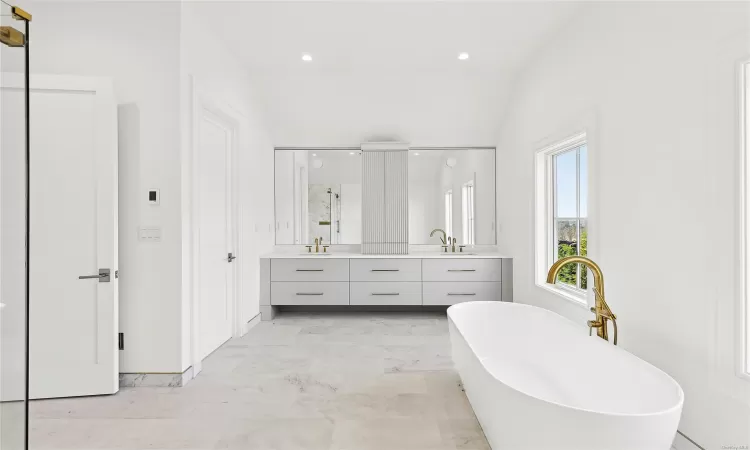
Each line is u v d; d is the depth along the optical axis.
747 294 1.55
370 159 4.85
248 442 1.96
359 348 3.46
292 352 3.36
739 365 1.56
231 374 2.86
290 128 4.88
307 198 5.02
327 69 4.06
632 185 2.23
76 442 1.97
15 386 1.21
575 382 2.23
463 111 4.64
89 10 2.63
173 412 2.28
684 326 1.84
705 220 1.71
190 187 2.78
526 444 1.49
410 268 4.52
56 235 2.47
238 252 3.80
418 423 2.14
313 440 1.98
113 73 2.63
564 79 3.10
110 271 2.50
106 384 2.50
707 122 1.70
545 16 2.98
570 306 3.00
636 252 2.19
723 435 1.63
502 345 2.85
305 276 4.52
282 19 3.05
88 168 2.48
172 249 2.64
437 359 3.17
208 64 3.11
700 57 1.73
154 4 2.64
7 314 1.19
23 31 1.25
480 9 2.91
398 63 3.92
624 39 2.29
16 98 1.23
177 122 2.63
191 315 2.79
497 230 4.93
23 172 1.25
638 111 2.17
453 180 4.91
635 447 1.29
